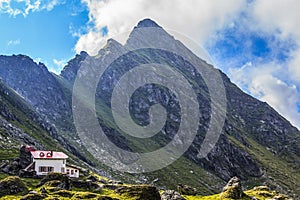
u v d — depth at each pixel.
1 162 145.12
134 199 103.75
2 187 103.19
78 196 99.75
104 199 98.81
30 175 131.50
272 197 140.88
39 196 96.12
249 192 149.12
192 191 151.00
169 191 120.00
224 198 128.12
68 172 141.75
